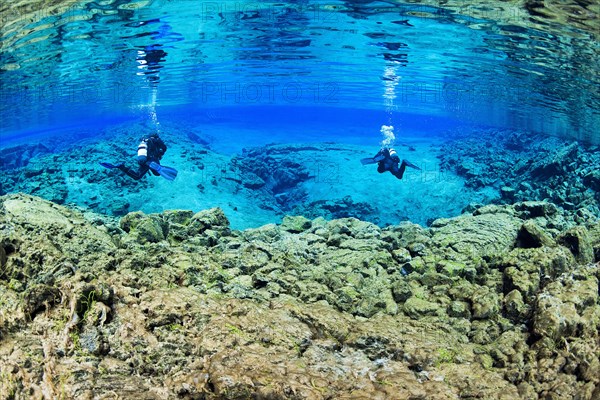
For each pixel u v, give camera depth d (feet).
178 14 43.62
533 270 19.03
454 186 66.33
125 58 63.46
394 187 66.23
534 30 38.88
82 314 13.11
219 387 11.10
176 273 17.49
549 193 52.31
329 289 18.98
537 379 12.53
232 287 16.99
